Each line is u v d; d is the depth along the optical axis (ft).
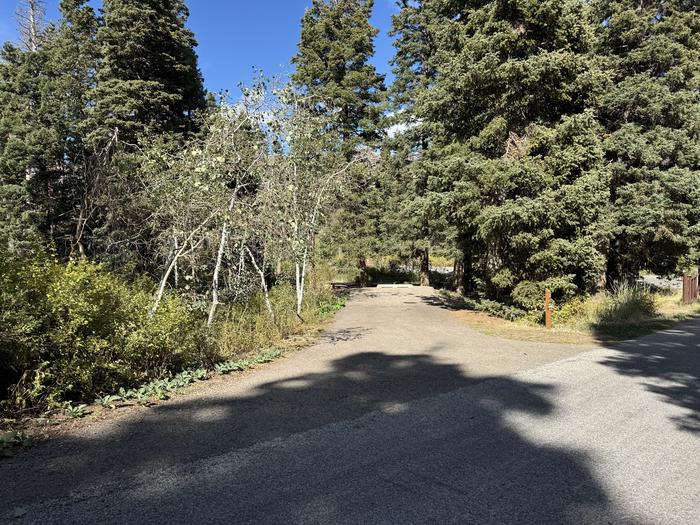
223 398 18.62
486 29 39.68
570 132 37.73
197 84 72.33
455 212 41.47
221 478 11.63
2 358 16.03
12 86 54.90
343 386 20.44
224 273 34.53
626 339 32.50
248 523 9.61
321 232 48.08
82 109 57.21
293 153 34.68
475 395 19.07
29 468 12.16
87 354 17.71
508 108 40.40
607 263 63.05
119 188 38.04
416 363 25.02
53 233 50.16
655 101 53.57
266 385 20.62
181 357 22.33
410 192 72.79
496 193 39.22
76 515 9.85
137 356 19.48
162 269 35.70
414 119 73.05
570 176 38.65
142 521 9.63
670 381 21.33
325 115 45.98
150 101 61.77
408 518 9.84
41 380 16.44
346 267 79.51
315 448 13.57
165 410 17.07
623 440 14.30
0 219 48.67
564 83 38.86
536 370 23.45
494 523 9.70
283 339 31.94
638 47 56.85
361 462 12.62
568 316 39.40
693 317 43.55
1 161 50.24
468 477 11.76
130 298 21.94
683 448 13.70
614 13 56.13
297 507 10.25
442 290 73.82
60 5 68.85
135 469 12.13
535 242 36.47
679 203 54.49
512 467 12.36
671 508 10.34
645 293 50.03
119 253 36.32
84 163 42.24
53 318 17.06
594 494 10.95
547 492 11.03
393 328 37.50
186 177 26.89
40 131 50.34
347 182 48.26
